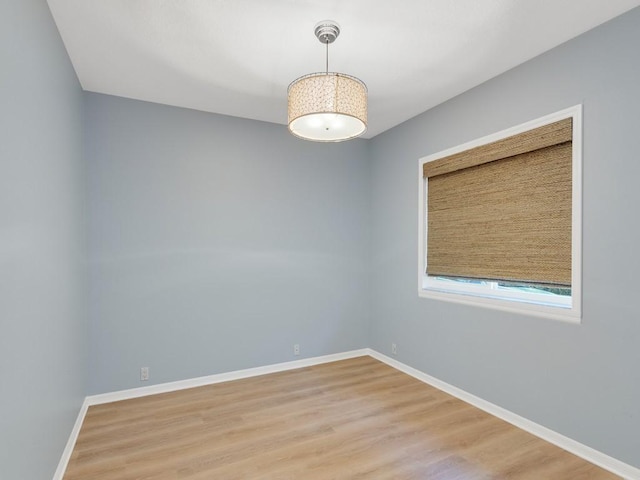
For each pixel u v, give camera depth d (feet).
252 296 11.83
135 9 6.46
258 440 7.80
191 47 7.72
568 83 7.45
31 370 5.19
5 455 4.26
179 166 10.79
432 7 6.43
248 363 11.73
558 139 7.61
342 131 7.13
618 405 6.63
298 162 12.65
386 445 7.59
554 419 7.65
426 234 11.46
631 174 6.48
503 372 8.76
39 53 5.76
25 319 4.97
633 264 6.46
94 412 9.15
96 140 9.75
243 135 11.73
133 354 10.14
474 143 9.56
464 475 6.60
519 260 8.59
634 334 6.43
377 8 6.46
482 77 9.06
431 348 11.01
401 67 8.58
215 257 11.26
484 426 8.39
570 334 7.39
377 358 13.50
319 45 7.65
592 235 7.04
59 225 6.86
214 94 10.00
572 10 6.49
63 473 6.68
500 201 9.07
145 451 7.39
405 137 12.12
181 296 10.77
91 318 9.65
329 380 11.35
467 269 10.01
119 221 10.00
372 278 13.83
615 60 6.70
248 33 7.23
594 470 6.72
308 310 12.80
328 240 13.19
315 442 7.72
